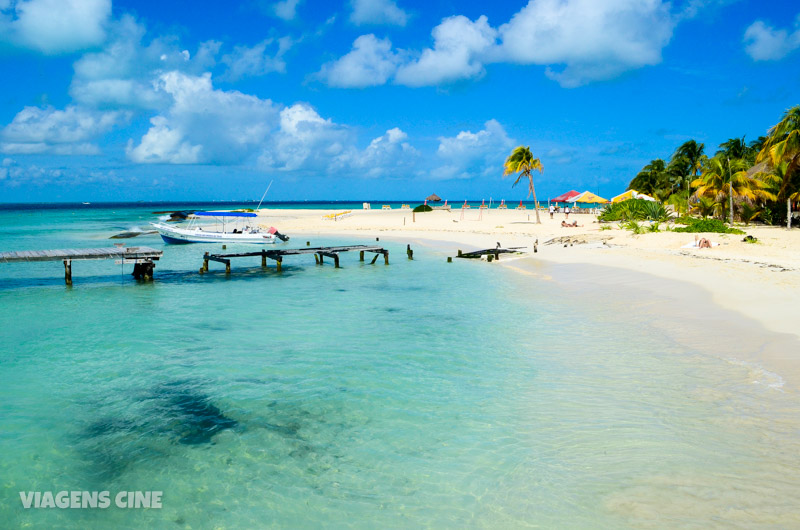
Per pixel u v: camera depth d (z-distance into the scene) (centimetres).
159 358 1203
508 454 721
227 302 1909
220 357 1205
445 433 796
